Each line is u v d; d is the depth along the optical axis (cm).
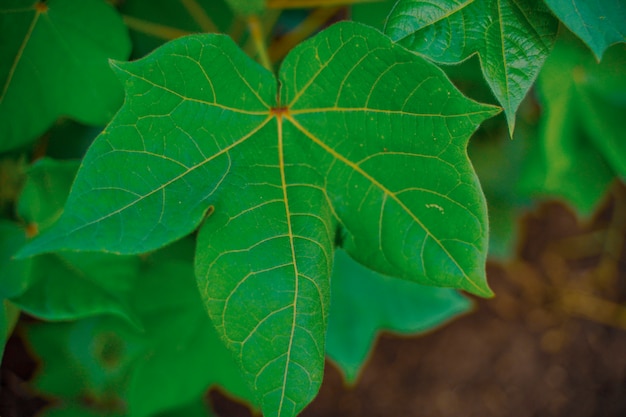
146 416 58
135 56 59
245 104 46
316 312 44
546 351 101
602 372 102
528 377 100
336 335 64
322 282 44
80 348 62
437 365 99
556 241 104
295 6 56
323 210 45
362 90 45
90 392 64
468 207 44
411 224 45
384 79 44
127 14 58
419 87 44
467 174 44
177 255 58
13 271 51
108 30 50
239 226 44
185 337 58
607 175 71
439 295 65
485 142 71
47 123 51
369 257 46
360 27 44
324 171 46
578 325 103
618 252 104
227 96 45
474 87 63
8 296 51
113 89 51
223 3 59
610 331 103
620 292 104
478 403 99
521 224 100
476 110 43
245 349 43
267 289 43
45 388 64
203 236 43
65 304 51
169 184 44
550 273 103
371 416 96
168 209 43
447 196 44
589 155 69
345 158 46
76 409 64
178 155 44
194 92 44
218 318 43
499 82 44
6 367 77
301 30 60
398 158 45
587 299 103
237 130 46
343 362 64
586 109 63
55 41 50
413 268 45
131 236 42
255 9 52
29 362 78
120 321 58
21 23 49
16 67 50
